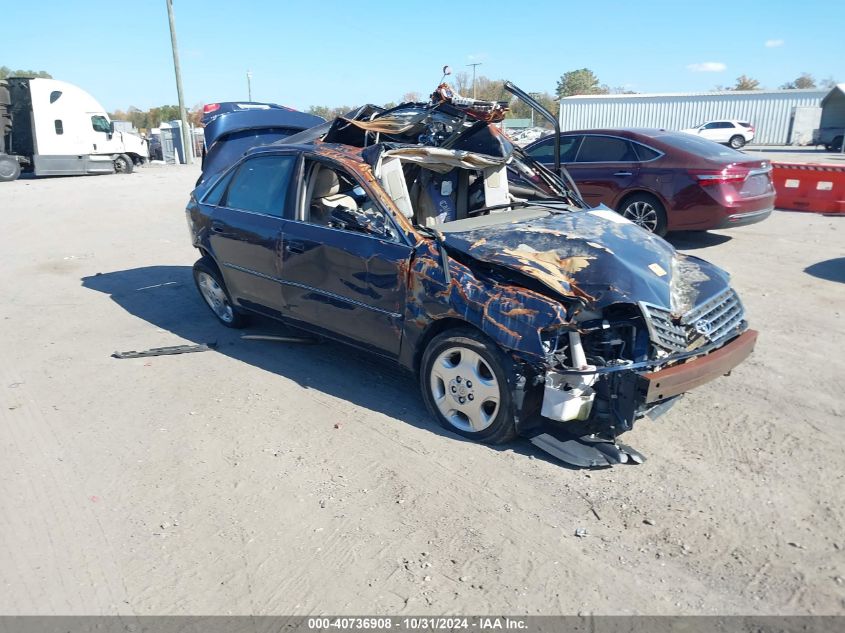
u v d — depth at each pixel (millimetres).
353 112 5637
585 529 3246
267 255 5223
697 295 3973
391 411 4559
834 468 3695
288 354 5711
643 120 42188
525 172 5621
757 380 4848
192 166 32906
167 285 8219
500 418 3859
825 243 9172
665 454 3898
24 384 5250
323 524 3346
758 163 8766
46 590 2949
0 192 19203
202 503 3561
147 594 2902
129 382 5215
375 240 4395
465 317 3846
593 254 3912
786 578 2877
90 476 3867
